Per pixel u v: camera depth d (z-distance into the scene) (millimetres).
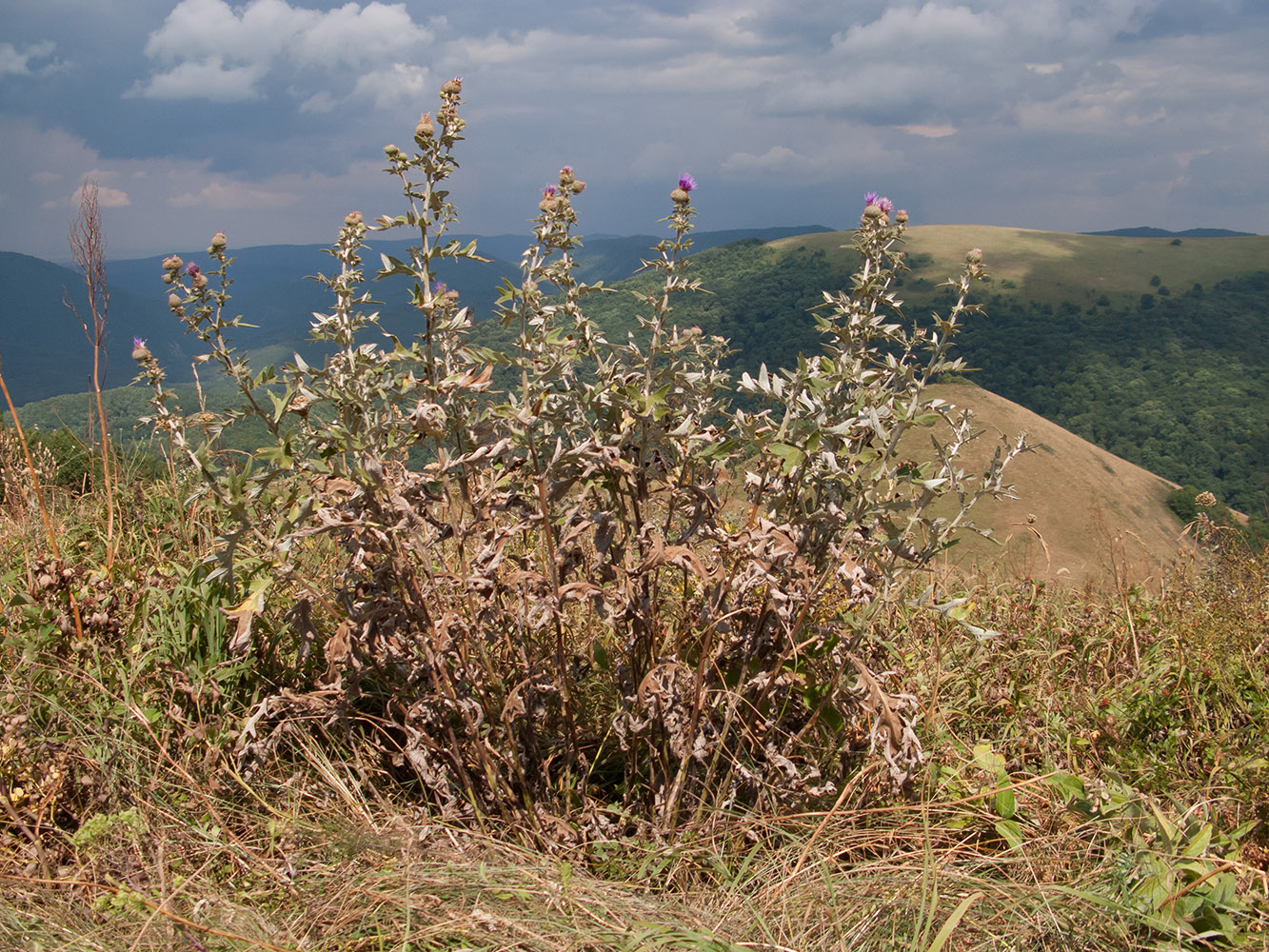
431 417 1902
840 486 2193
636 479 2125
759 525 2016
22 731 2045
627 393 2031
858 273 2191
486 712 2113
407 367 2242
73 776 2047
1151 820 2094
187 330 1939
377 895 1678
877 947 1694
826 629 2119
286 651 2598
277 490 2328
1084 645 3307
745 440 2062
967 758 2424
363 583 2066
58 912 1645
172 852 1875
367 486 1918
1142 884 1870
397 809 2074
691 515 2086
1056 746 2627
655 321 2133
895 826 2129
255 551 2297
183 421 2270
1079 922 1778
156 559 3002
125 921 1619
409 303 2025
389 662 2096
